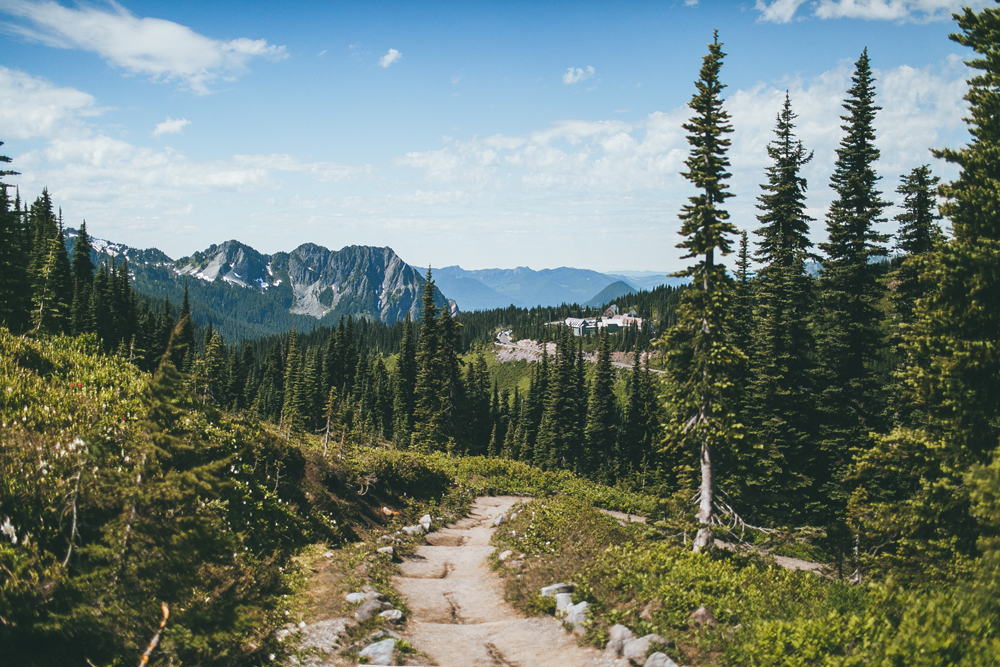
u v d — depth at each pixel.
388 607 12.28
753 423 27.44
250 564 12.34
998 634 7.09
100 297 71.56
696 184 17.44
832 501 25.59
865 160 26.44
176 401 9.30
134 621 7.98
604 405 64.94
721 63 17.41
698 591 11.40
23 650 6.85
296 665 9.07
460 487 34.78
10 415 11.68
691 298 17.33
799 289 28.84
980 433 12.50
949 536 12.87
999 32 12.56
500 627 12.27
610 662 9.66
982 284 11.80
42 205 83.12
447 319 54.75
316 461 21.53
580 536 18.62
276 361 110.69
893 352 24.88
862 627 8.59
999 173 12.56
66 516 8.88
